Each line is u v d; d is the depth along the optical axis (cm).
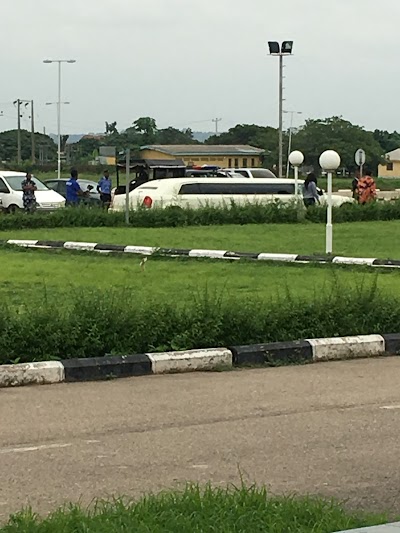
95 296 1316
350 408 988
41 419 935
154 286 1711
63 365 1106
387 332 1317
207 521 612
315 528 610
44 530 600
